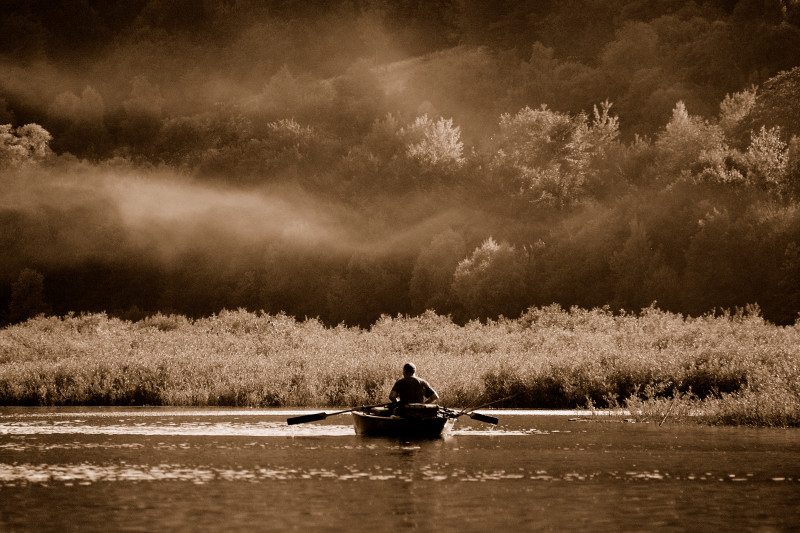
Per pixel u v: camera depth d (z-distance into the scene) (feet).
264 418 237.66
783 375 245.86
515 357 319.88
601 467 147.23
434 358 332.39
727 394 262.67
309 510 112.06
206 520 106.22
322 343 423.64
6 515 109.09
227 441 184.65
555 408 270.26
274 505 115.03
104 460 154.81
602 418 235.81
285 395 285.23
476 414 203.72
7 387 299.17
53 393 293.43
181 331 552.00
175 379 303.48
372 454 163.84
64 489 126.41
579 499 119.34
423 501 117.80
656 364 279.28
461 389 279.69
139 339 450.71
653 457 158.71
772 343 331.36
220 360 333.83
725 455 162.30
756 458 157.89
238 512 110.63
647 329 419.13
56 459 155.84
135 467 146.51
